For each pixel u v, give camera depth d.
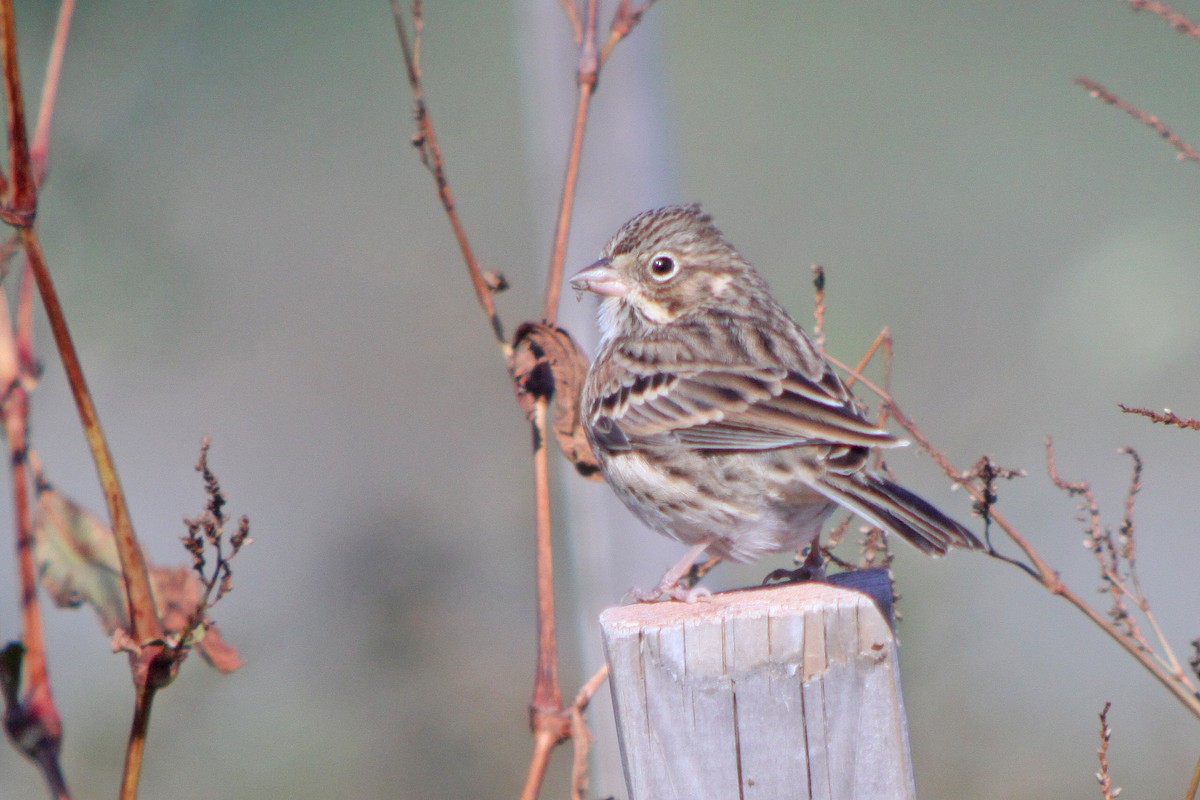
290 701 12.85
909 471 14.36
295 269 19.84
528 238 20.42
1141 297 16.42
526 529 14.41
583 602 9.68
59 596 7.80
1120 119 20.95
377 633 13.32
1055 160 20.64
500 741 12.45
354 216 20.75
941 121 21.19
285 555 15.33
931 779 11.38
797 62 21.89
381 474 16.48
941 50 21.77
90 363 12.95
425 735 12.48
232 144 21.39
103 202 12.98
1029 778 11.38
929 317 17.72
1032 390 16.33
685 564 7.55
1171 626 14.19
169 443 17.48
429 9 22.56
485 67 22.56
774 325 8.30
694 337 8.05
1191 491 15.96
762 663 5.80
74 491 16.80
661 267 8.60
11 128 6.81
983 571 12.66
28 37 12.71
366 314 19.17
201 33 21.47
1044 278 18.44
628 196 10.31
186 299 14.07
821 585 6.33
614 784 9.32
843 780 5.79
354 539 14.47
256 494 16.59
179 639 6.71
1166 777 11.49
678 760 5.79
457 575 13.88
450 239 20.38
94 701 12.38
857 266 18.84
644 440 7.77
